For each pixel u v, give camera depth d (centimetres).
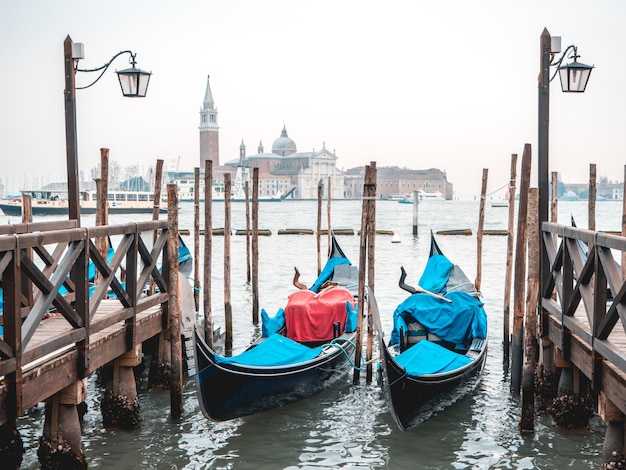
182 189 11656
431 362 955
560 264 884
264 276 2350
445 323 1096
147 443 864
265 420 947
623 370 589
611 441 675
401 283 1212
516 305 1043
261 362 931
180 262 1559
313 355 1005
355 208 11506
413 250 3262
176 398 927
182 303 923
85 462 717
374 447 863
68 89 961
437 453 845
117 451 839
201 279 2250
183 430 905
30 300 812
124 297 827
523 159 999
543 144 982
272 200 14562
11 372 557
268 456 836
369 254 1079
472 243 3628
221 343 1395
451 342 1109
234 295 1961
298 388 983
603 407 670
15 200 6238
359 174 17512
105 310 898
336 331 1153
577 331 751
